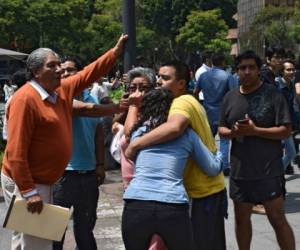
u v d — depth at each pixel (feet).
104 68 16.60
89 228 18.03
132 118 14.96
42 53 14.64
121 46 17.02
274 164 16.62
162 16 254.47
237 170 16.85
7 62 145.59
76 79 16.08
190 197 14.73
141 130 13.55
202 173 14.64
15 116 14.17
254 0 242.58
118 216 25.22
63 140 14.85
